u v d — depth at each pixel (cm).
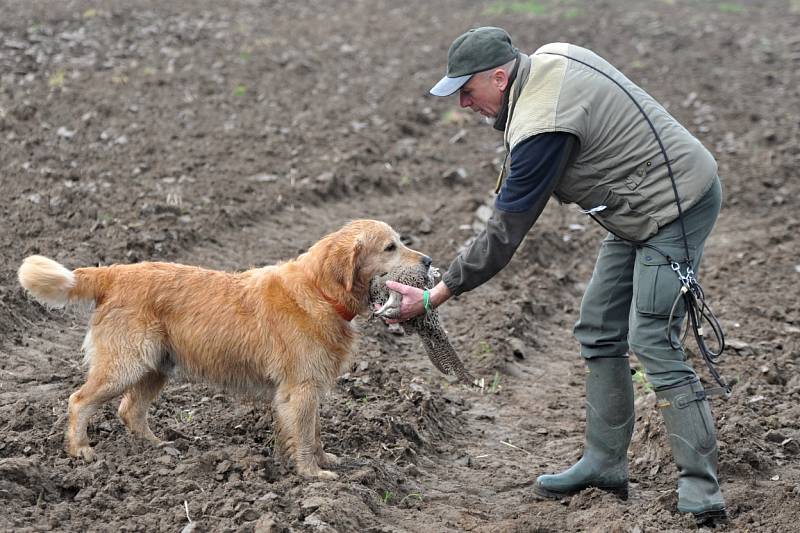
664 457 650
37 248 861
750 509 574
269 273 575
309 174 1192
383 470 596
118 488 521
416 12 2314
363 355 791
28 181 1032
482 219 1128
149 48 1631
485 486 624
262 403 648
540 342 905
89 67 1480
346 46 1839
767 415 719
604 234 1190
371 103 1534
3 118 1196
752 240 1159
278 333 557
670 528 538
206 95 1432
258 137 1286
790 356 835
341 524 503
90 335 565
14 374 677
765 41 2206
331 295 559
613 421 589
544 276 1040
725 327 910
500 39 526
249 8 2116
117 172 1098
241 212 1038
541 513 577
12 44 1515
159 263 585
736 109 1655
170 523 492
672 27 2305
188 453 577
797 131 1544
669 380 541
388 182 1233
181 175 1123
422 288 571
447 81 531
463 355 843
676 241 531
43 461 547
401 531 521
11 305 750
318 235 1035
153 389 591
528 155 512
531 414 754
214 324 564
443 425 710
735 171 1380
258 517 498
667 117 534
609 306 579
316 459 575
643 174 523
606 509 564
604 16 2406
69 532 472
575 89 514
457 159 1366
